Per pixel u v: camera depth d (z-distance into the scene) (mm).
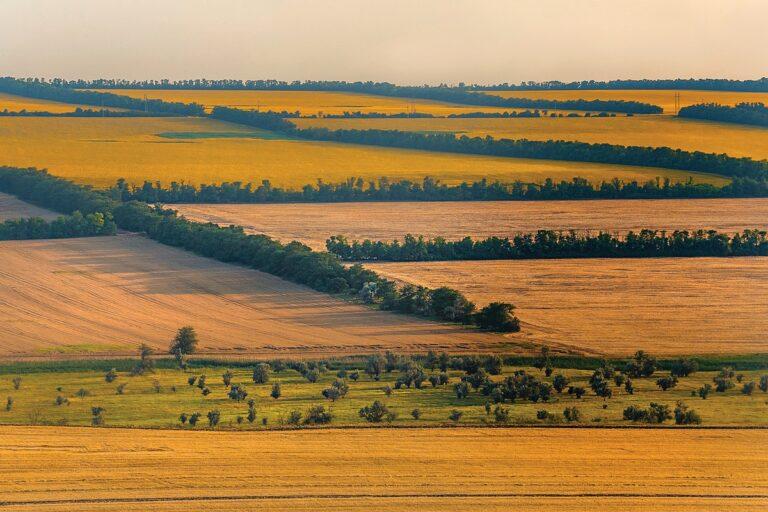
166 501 180000
